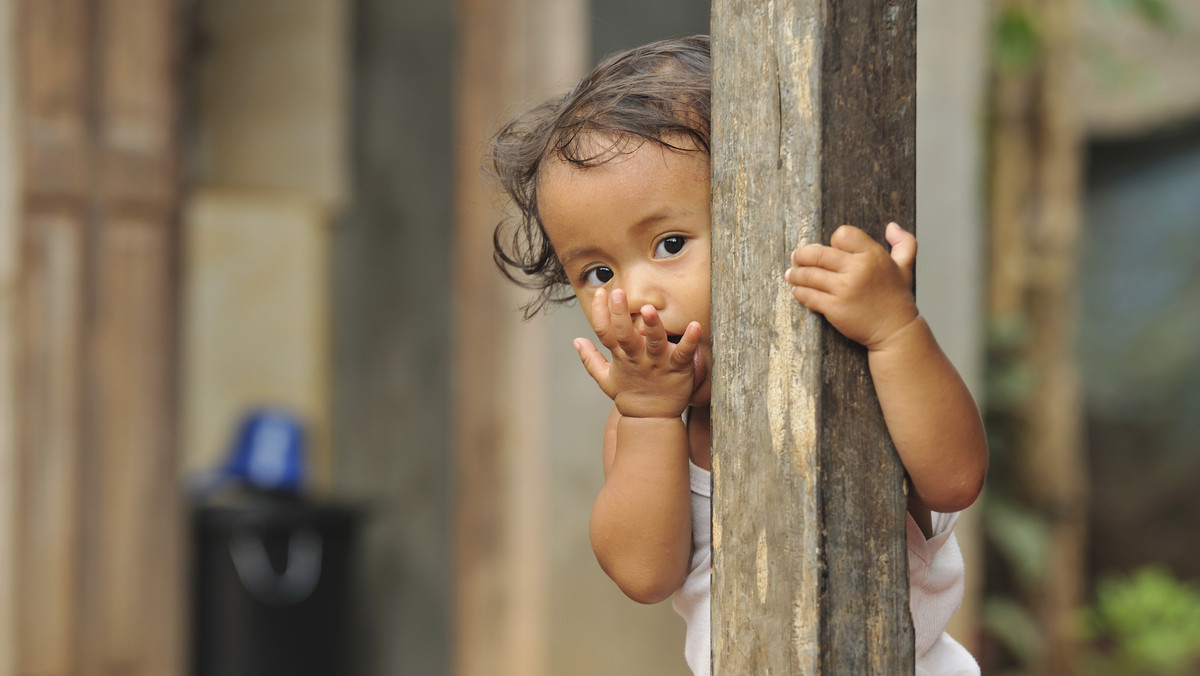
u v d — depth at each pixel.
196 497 5.68
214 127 6.24
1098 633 7.70
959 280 5.18
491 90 4.82
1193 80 8.53
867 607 1.19
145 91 4.44
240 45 6.25
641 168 1.33
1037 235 6.52
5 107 3.97
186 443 6.18
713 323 1.27
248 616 5.44
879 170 1.19
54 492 4.12
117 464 4.34
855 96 1.17
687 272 1.35
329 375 6.35
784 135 1.19
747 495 1.23
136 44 4.40
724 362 1.26
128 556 4.36
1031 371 6.54
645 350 1.35
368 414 6.12
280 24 6.24
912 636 1.21
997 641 6.61
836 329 1.18
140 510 4.40
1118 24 8.54
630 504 1.41
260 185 6.25
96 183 4.25
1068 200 6.54
